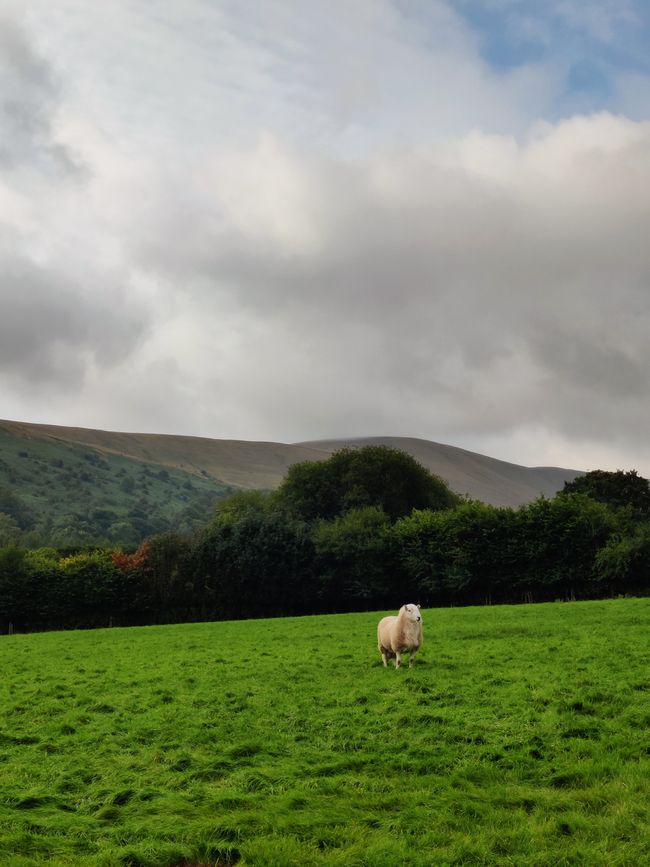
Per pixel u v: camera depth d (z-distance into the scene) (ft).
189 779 40.47
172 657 99.40
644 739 43.09
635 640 87.76
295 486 345.92
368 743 45.70
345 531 254.27
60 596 243.81
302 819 33.27
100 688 72.69
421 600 250.57
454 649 90.27
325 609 259.19
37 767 43.80
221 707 58.95
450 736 45.96
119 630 188.65
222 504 351.67
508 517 240.32
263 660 89.04
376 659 83.66
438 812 33.65
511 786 37.19
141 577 252.83
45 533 625.41
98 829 33.27
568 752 41.60
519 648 86.79
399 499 332.39
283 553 254.88
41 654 116.88
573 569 230.48
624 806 33.04
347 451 350.02
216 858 30.30
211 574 255.50
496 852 29.86
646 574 223.92
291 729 50.85
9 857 29.58
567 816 32.42
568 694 55.88
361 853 29.71
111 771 42.50
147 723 54.29
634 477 307.78
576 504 238.68
